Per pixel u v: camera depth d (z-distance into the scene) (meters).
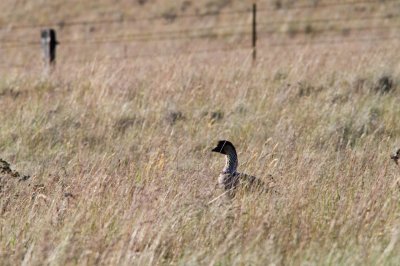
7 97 38.12
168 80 38.34
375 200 20.61
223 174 23.44
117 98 36.12
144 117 33.75
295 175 23.12
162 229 18.66
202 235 19.05
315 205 20.86
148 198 20.52
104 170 24.12
